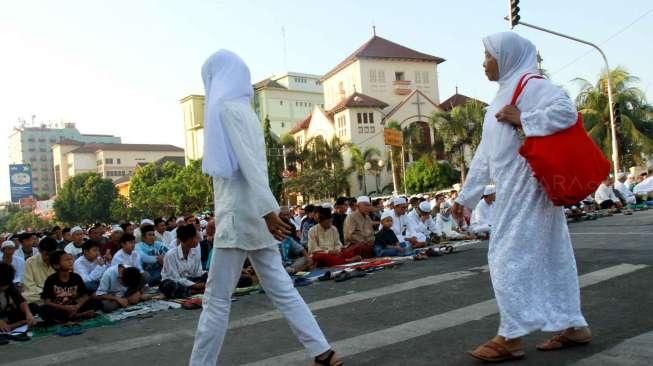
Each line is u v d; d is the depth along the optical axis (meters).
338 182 42.53
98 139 162.75
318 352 3.53
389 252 10.88
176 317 6.68
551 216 3.43
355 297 6.41
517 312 3.31
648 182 19.23
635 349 3.39
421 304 5.58
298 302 3.59
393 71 54.06
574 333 3.59
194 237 8.52
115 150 118.62
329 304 6.15
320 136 44.69
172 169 70.44
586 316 4.39
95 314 7.38
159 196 59.94
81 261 8.98
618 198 17.97
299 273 9.55
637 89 30.09
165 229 14.29
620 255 7.38
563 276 3.45
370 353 3.99
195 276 8.77
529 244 3.37
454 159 37.53
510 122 3.44
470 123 35.75
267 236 3.52
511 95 3.50
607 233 10.71
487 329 4.33
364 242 10.88
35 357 5.18
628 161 30.67
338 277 8.09
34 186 150.75
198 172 57.12
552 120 3.24
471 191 3.76
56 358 4.99
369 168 41.59
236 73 3.49
